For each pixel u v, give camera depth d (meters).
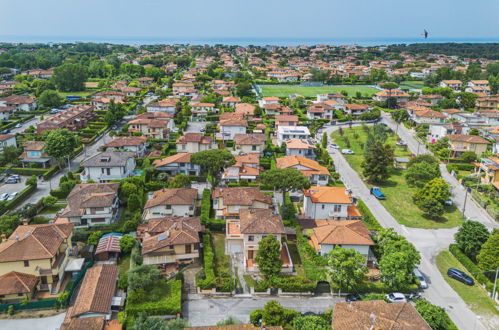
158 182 100.75
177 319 52.25
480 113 163.38
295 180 80.94
